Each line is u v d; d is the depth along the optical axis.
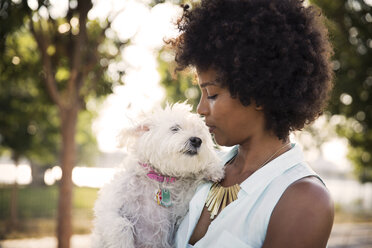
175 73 2.19
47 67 7.26
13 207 13.78
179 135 2.53
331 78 1.82
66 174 7.71
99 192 2.70
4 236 12.15
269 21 1.67
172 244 2.41
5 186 20.08
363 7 9.64
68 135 7.68
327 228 1.45
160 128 2.62
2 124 12.56
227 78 1.68
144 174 2.58
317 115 1.81
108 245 2.38
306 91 1.69
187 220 1.96
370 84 9.77
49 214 15.53
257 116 1.74
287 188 1.55
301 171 1.61
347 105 10.26
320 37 1.74
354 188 31.91
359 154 14.22
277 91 1.64
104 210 2.49
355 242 12.43
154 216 2.46
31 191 20.08
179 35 2.06
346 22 9.70
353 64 9.73
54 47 7.53
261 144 1.78
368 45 9.65
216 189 1.88
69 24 7.32
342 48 9.54
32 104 10.96
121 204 2.48
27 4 6.65
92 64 7.48
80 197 20.55
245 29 1.68
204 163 2.50
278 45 1.64
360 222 17.81
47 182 22.86
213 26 1.77
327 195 1.50
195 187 2.43
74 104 7.63
